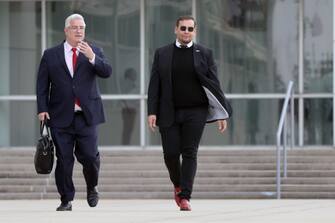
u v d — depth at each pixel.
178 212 24.31
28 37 42.84
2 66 42.94
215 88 24.12
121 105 42.44
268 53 42.06
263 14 42.06
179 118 24.17
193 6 42.25
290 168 36.25
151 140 42.31
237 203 30.12
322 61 41.69
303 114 41.81
